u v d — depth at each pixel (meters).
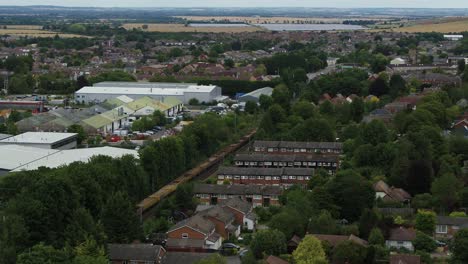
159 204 162.25
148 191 173.12
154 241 138.75
